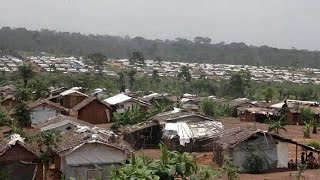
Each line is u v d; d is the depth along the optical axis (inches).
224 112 3919.8
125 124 2460.6
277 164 1691.7
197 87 5989.2
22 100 3592.5
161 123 2191.2
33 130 2364.7
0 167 1284.4
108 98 3501.5
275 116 3481.8
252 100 4825.3
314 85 6663.4
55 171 1494.8
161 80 6525.6
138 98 3796.8
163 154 1135.6
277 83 6924.2
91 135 1428.4
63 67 7554.1
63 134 1620.3
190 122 2219.5
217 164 1721.2
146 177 1037.8
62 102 3590.1
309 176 1526.8
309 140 2405.3
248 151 1660.9
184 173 1119.0
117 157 1370.6
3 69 6934.1
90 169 1348.4
